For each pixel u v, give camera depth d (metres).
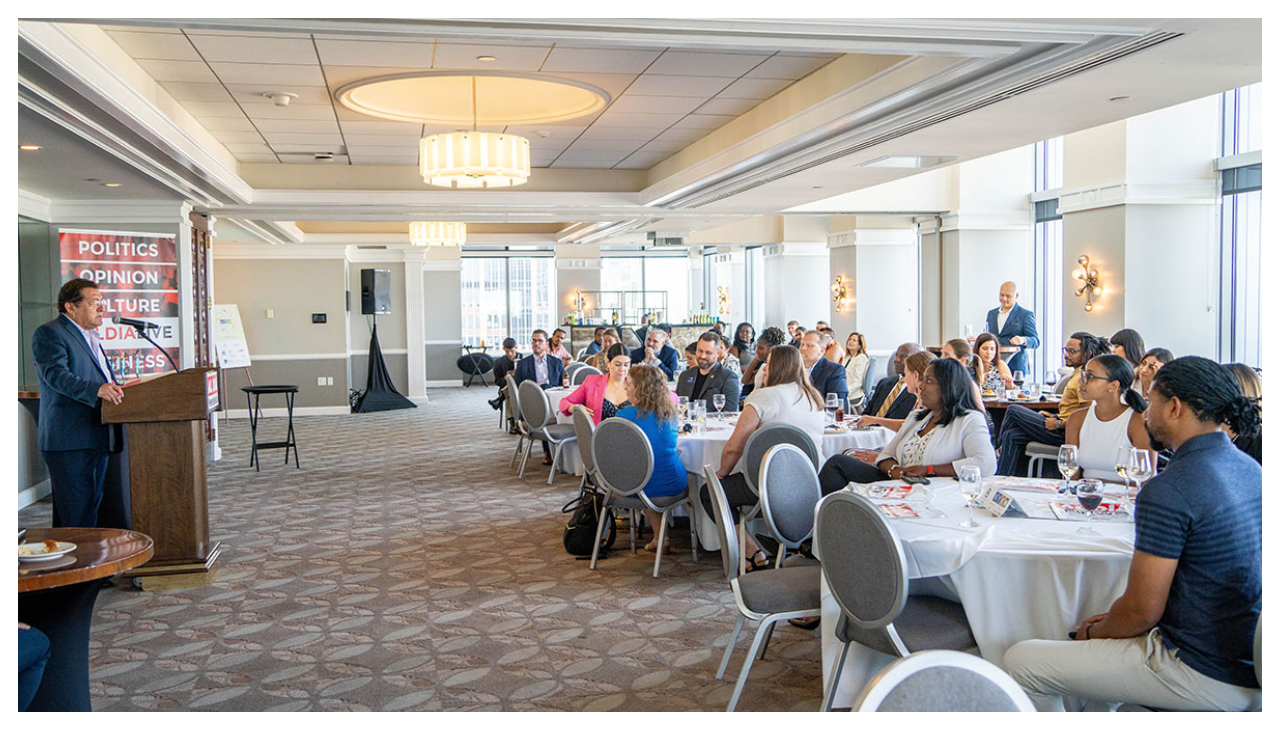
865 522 2.85
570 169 10.38
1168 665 2.44
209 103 6.80
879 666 3.26
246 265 15.05
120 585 5.17
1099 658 2.56
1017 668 2.75
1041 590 2.94
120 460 5.34
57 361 4.91
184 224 9.01
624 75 6.33
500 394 12.90
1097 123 6.01
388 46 5.45
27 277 8.27
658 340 10.32
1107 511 3.36
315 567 5.55
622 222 13.71
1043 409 7.65
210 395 9.92
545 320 24.89
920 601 3.26
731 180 8.54
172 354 8.62
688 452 5.65
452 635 4.33
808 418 5.20
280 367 15.20
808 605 3.38
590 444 5.66
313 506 7.41
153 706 3.55
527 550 5.90
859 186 9.00
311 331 15.27
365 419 14.38
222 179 7.94
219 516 7.05
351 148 8.73
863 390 10.05
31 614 3.03
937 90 5.18
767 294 21.55
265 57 5.62
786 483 4.04
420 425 13.48
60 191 8.23
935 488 3.86
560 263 19.56
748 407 5.17
